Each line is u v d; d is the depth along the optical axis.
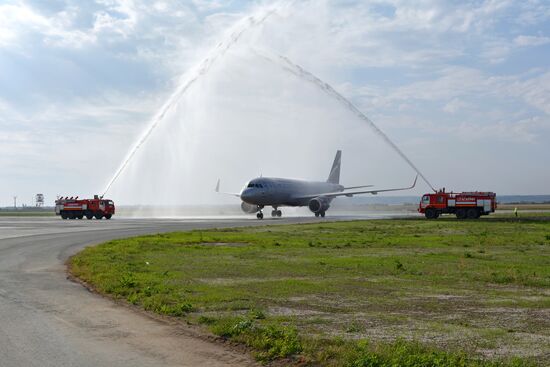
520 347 10.98
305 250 31.64
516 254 29.56
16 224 65.56
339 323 13.13
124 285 18.28
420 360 9.54
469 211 71.50
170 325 12.91
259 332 11.78
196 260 26.61
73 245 35.62
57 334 12.02
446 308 15.16
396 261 25.06
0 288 18.75
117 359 10.09
